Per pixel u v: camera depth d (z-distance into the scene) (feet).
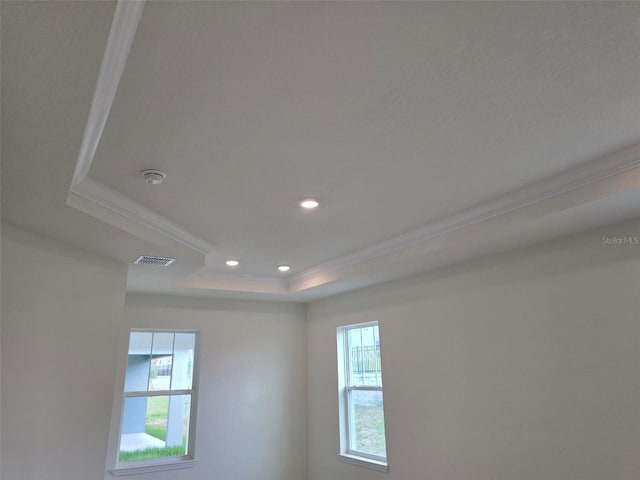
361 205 9.98
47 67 4.24
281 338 19.16
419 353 13.82
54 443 8.97
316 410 18.34
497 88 5.90
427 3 4.44
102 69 4.94
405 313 14.52
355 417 16.75
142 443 15.81
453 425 12.40
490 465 11.23
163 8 4.38
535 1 4.45
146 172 8.00
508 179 8.75
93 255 10.79
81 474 9.53
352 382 17.13
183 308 17.34
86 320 10.25
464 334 12.46
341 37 4.89
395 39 4.95
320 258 14.57
